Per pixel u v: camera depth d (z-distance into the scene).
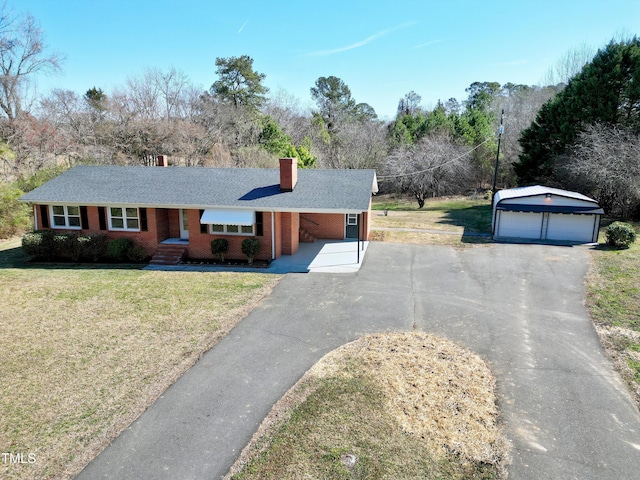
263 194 23.53
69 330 14.25
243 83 67.19
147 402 10.09
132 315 15.52
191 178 26.03
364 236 26.92
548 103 43.62
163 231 24.56
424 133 57.38
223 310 15.92
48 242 23.52
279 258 23.62
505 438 8.77
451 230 31.77
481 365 11.70
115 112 49.97
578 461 8.12
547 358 12.12
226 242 22.92
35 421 9.42
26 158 40.44
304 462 8.09
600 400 10.08
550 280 19.27
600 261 22.17
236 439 8.77
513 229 28.70
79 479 7.73
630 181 31.36
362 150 58.53
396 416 9.43
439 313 15.55
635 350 12.48
